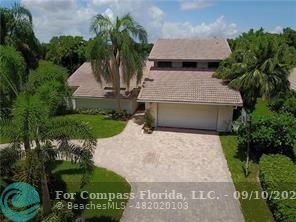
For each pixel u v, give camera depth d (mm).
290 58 24234
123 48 25172
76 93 29438
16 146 10578
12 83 12297
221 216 12719
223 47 32281
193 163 18016
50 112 11062
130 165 17828
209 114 23984
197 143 21312
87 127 10914
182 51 31859
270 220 12266
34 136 9531
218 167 17422
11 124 10055
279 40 25203
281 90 25047
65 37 46781
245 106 24828
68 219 12055
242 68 24281
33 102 10008
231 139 21938
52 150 10617
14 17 30547
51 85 12070
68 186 14961
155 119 24922
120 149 20328
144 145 21016
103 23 25453
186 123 24672
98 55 25594
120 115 27844
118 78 27250
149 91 24828
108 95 28906
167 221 12422
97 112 29281
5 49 12820
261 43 23812
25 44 31312
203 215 12812
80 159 10773
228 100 22766
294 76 33312
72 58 46156
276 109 25797
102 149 20328
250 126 17547
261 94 23500
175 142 21578
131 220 12500
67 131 10461
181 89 24906
